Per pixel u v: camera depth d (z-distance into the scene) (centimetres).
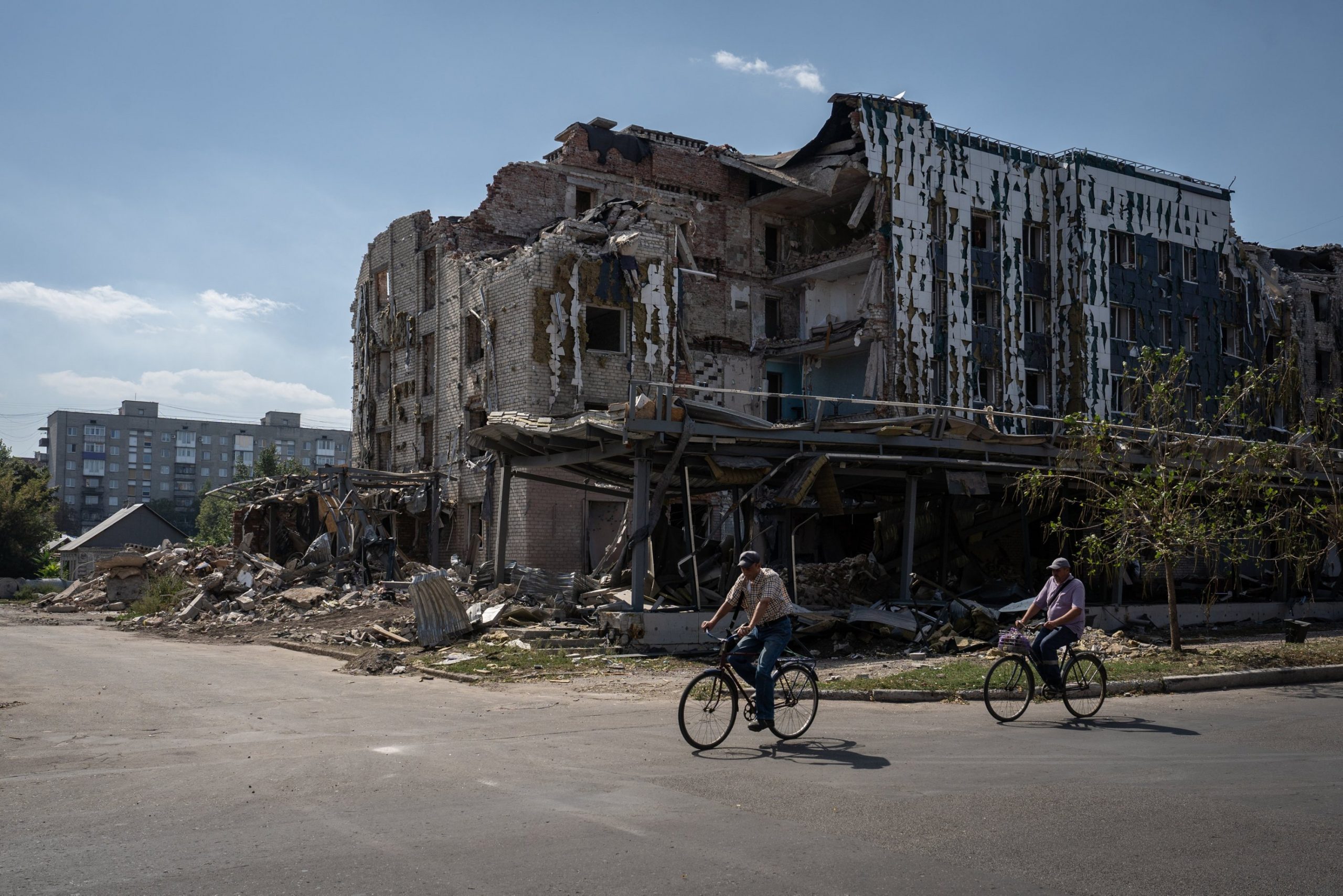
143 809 660
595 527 3092
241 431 14838
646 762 820
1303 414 4641
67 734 968
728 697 902
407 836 593
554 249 3031
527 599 2053
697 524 3078
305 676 1491
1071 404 4028
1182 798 699
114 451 13950
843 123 3912
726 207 3994
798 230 4206
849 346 3766
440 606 1853
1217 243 4522
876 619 1819
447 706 1166
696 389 1767
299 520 3791
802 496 1802
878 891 503
